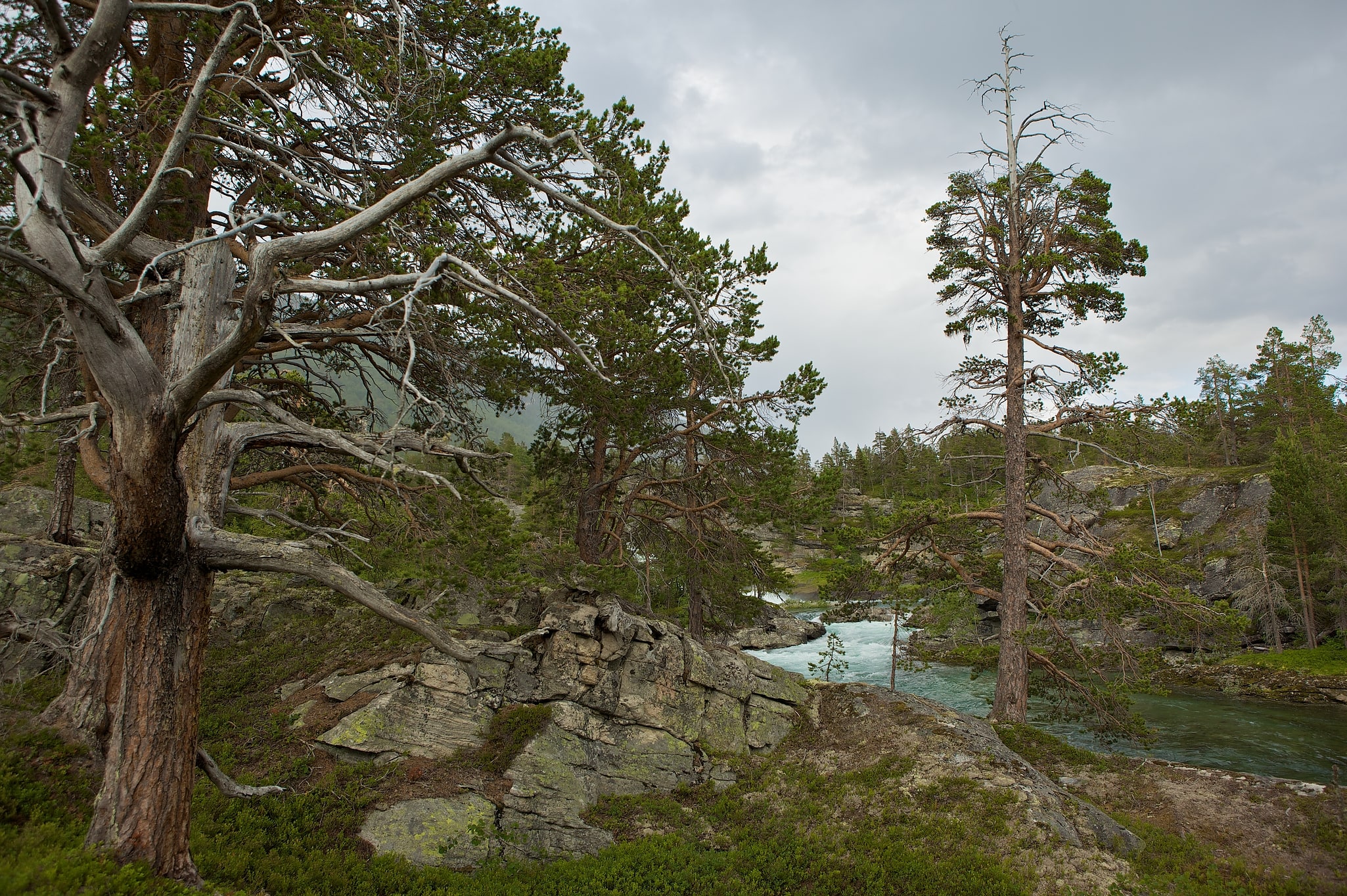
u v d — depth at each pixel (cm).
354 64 1005
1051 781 1536
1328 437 5262
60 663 1298
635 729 1546
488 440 1362
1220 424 5962
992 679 3322
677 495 2148
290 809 1117
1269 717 2738
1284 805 1408
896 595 2427
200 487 902
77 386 1425
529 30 1294
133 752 722
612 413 1587
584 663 1579
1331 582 3838
